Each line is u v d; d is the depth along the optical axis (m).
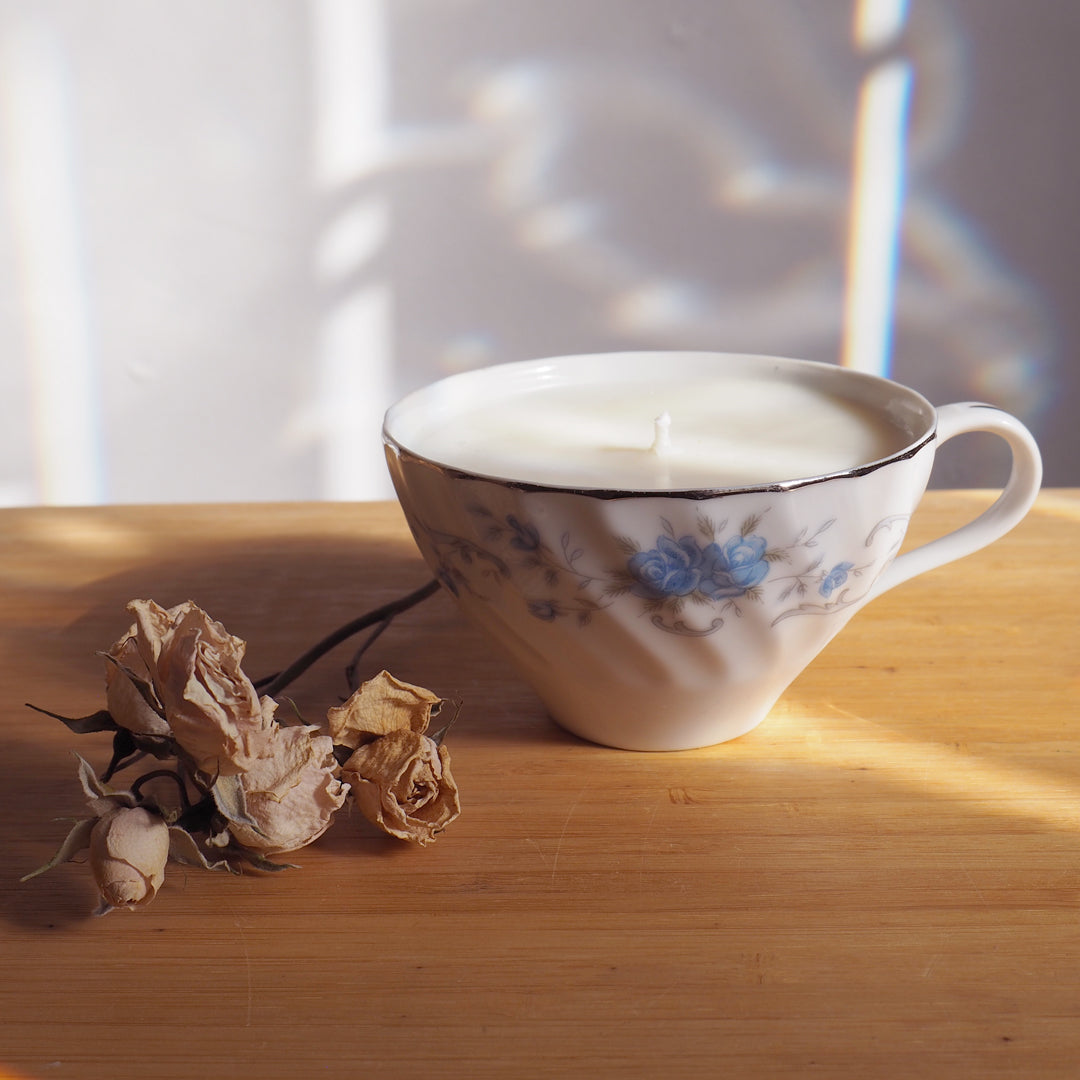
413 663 0.45
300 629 0.46
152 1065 0.34
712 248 0.96
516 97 0.92
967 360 0.99
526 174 0.94
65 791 0.40
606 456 0.39
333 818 0.39
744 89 0.91
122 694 0.36
